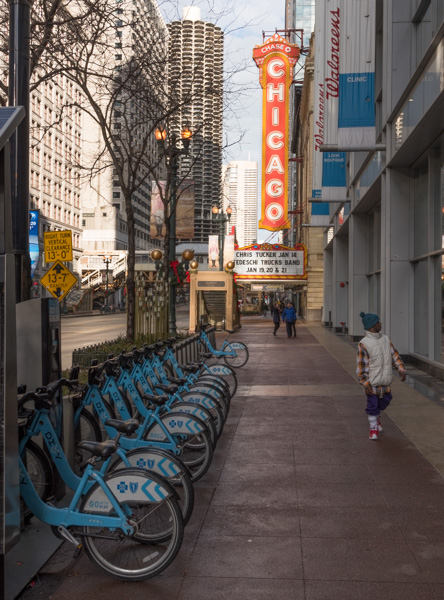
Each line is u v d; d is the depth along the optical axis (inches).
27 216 288.4
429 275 578.9
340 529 200.7
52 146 2790.4
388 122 625.6
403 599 154.6
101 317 2596.0
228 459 288.2
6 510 139.4
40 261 2593.5
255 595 158.1
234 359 669.3
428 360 583.8
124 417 284.4
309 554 181.9
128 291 612.7
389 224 650.2
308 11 4463.6
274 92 1724.9
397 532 197.3
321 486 246.1
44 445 208.5
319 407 420.8
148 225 5167.3
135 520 170.2
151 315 721.0
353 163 924.6
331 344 1014.4
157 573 166.9
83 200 4148.6
